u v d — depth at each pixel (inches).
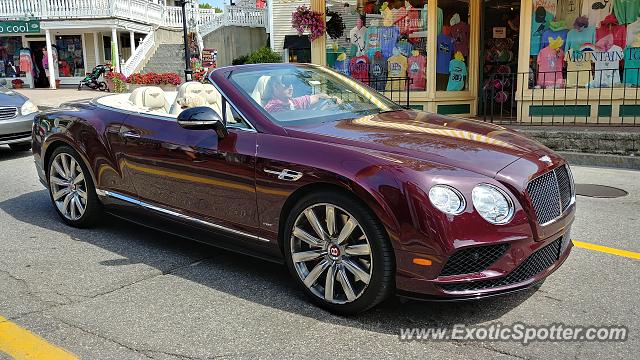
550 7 404.5
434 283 118.0
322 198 129.9
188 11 1128.2
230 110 155.8
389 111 174.2
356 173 124.1
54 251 179.9
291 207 139.2
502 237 119.1
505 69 473.1
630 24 385.4
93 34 997.2
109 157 184.1
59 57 1022.4
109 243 187.6
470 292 118.4
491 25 470.3
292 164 134.6
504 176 123.9
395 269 122.3
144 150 171.2
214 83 160.4
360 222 124.1
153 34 989.2
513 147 139.8
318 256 134.6
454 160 127.4
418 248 117.6
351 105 172.1
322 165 129.5
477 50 468.1
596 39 396.2
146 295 145.4
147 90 213.3
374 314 133.1
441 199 117.5
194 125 146.4
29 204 241.3
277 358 114.1
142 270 163.0
